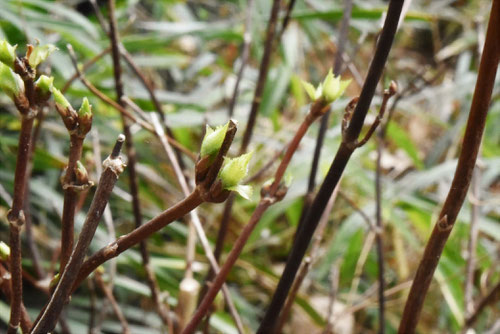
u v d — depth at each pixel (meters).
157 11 2.06
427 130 2.19
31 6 1.32
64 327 0.78
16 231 0.47
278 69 1.54
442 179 1.48
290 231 1.59
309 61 2.15
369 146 1.33
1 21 1.18
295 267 0.56
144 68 1.89
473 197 0.90
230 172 0.43
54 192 1.19
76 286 0.47
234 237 1.50
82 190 0.46
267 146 1.58
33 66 0.46
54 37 1.42
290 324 1.41
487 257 1.24
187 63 1.83
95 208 0.44
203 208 1.54
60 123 1.42
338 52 0.72
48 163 1.17
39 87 0.45
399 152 1.95
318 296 1.43
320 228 0.77
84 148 1.29
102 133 1.36
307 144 1.35
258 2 1.49
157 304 0.76
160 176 1.56
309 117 0.55
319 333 1.31
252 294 1.52
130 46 1.36
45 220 1.29
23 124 0.45
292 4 0.84
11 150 1.39
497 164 1.39
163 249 1.31
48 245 1.22
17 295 0.49
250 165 1.47
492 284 1.26
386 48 0.50
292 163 1.28
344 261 1.26
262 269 1.21
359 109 0.51
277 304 0.57
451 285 1.13
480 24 0.95
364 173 1.27
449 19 2.79
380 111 0.52
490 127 1.71
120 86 0.75
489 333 0.90
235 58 2.08
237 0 2.01
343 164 0.53
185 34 1.44
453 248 1.25
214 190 0.43
